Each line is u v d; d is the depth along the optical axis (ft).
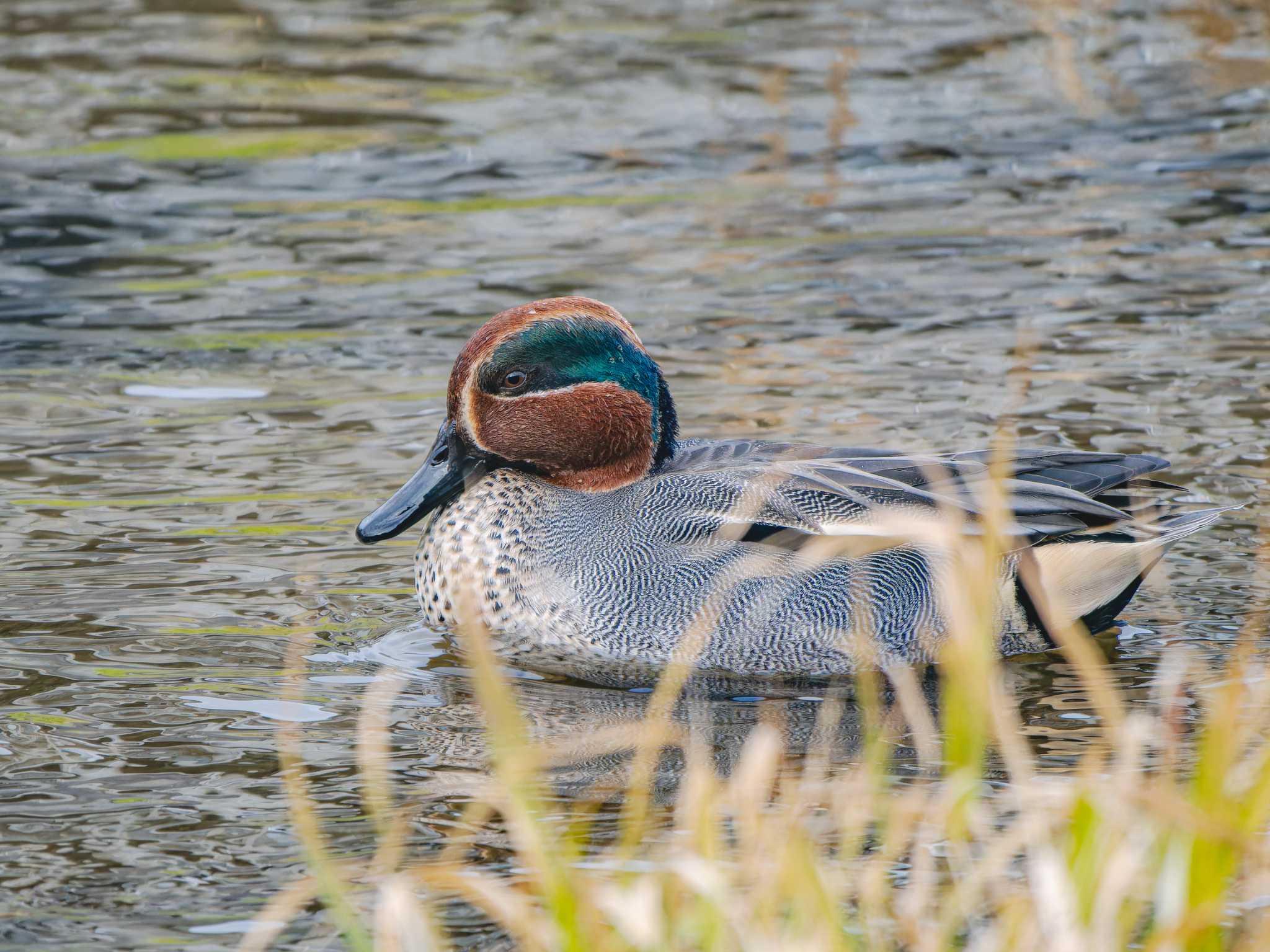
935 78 78.28
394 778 27.96
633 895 21.17
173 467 43.32
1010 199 64.18
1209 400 46.19
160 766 28.48
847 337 51.93
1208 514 35.65
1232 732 23.41
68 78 79.51
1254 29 83.46
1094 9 87.35
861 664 33.55
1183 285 55.21
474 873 24.63
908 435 44.39
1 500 41.14
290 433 45.70
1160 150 68.69
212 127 73.56
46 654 33.09
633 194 65.67
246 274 58.39
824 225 62.08
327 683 32.12
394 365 50.65
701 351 51.06
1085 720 30.35
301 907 23.93
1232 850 21.71
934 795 27.07
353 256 59.93
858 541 34.04
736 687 33.32
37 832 26.16
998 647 34.19
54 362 51.11
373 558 38.47
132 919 23.72
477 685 32.40
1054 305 53.93
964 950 22.34
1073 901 21.06
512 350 36.09
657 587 33.96
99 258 59.93
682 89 77.46
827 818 25.98
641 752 29.09
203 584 36.68
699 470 35.63
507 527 34.81
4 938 23.27
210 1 92.32
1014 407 46.09
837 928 21.08
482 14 89.71
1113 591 34.83
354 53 83.56
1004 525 33.35
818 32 85.61
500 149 70.74
